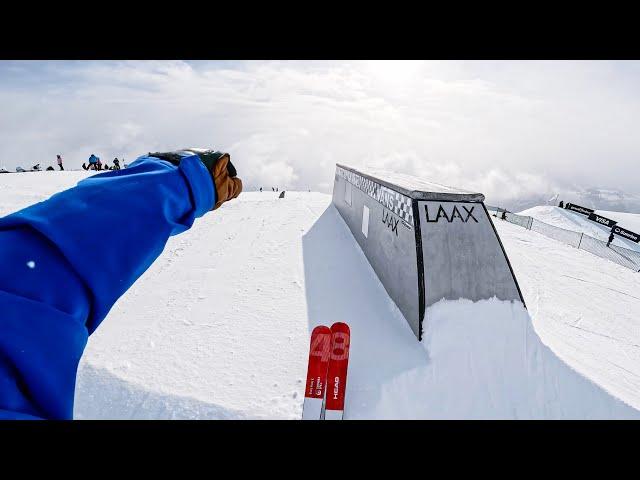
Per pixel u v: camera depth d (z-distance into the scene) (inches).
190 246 325.4
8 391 21.1
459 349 147.0
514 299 161.8
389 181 218.7
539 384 139.6
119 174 36.7
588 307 256.1
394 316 176.9
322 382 113.9
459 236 165.8
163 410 119.4
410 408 127.3
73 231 27.8
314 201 547.8
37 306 23.5
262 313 189.9
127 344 163.5
